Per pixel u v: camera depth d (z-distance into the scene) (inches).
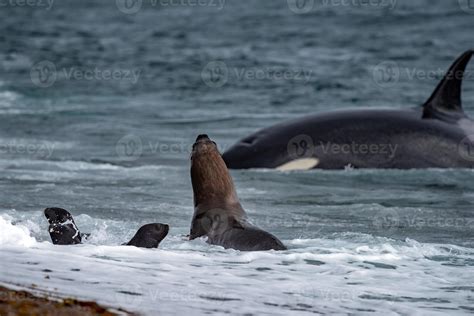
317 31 4269.2
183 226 1027.9
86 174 1443.2
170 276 721.6
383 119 1605.6
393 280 767.1
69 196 1219.2
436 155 1562.5
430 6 5349.4
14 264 705.6
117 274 706.2
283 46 3784.5
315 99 2554.1
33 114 2204.7
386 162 1549.0
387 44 3767.2
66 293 625.9
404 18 4697.3
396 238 1002.1
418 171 1528.1
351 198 1299.2
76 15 5625.0
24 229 888.9
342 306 668.7
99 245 820.0
